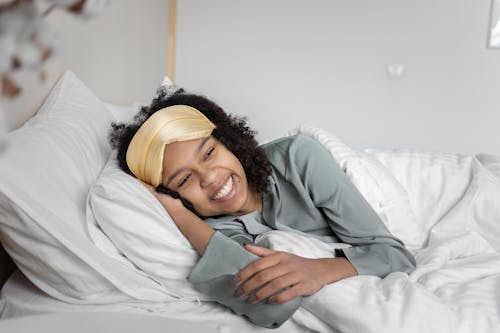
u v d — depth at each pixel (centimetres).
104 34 184
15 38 30
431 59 306
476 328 87
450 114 310
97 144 130
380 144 320
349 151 136
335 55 314
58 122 121
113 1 193
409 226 133
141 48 237
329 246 113
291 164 119
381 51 309
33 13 30
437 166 150
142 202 101
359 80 314
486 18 297
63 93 135
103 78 185
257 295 88
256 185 120
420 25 304
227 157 114
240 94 324
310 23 312
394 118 316
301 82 319
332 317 89
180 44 323
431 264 114
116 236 99
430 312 86
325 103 320
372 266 105
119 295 102
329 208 116
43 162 101
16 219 94
